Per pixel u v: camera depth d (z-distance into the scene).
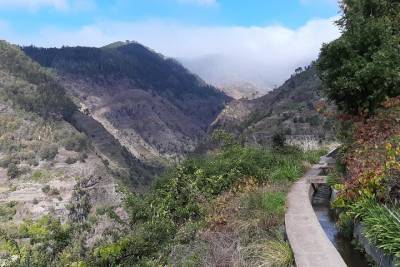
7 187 134.75
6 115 179.50
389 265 5.39
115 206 10.12
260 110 117.88
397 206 6.12
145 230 7.61
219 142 17.27
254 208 8.26
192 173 11.77
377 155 7.52
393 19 12.79
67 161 154.50
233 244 6.59
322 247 5.84
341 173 10.05
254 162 12.74
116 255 6.78
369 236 5.89
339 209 8.28
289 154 16.55
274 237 6.80
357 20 11.97
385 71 10.34
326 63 11.87
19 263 6.29
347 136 11.02
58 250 6.75
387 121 9.13
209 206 9.51
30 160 150.62
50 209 108.06
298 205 8.30
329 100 12.52
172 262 6.78
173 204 9.93
